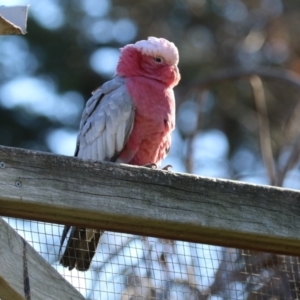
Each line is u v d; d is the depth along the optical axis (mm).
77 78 24812
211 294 8531
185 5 25328
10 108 24578
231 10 25656
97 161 6219
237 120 24391
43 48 24672
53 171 6074
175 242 7820
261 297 9156
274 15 25172
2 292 5840
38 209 6078
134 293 8055
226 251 9133
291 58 24609
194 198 6426
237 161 24344
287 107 23984
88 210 6113
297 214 6660
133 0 25297
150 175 6344
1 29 6309
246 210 6539
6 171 5934
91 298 7328
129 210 6227
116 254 7555
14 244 5793
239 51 24969
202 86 16812
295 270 9391
